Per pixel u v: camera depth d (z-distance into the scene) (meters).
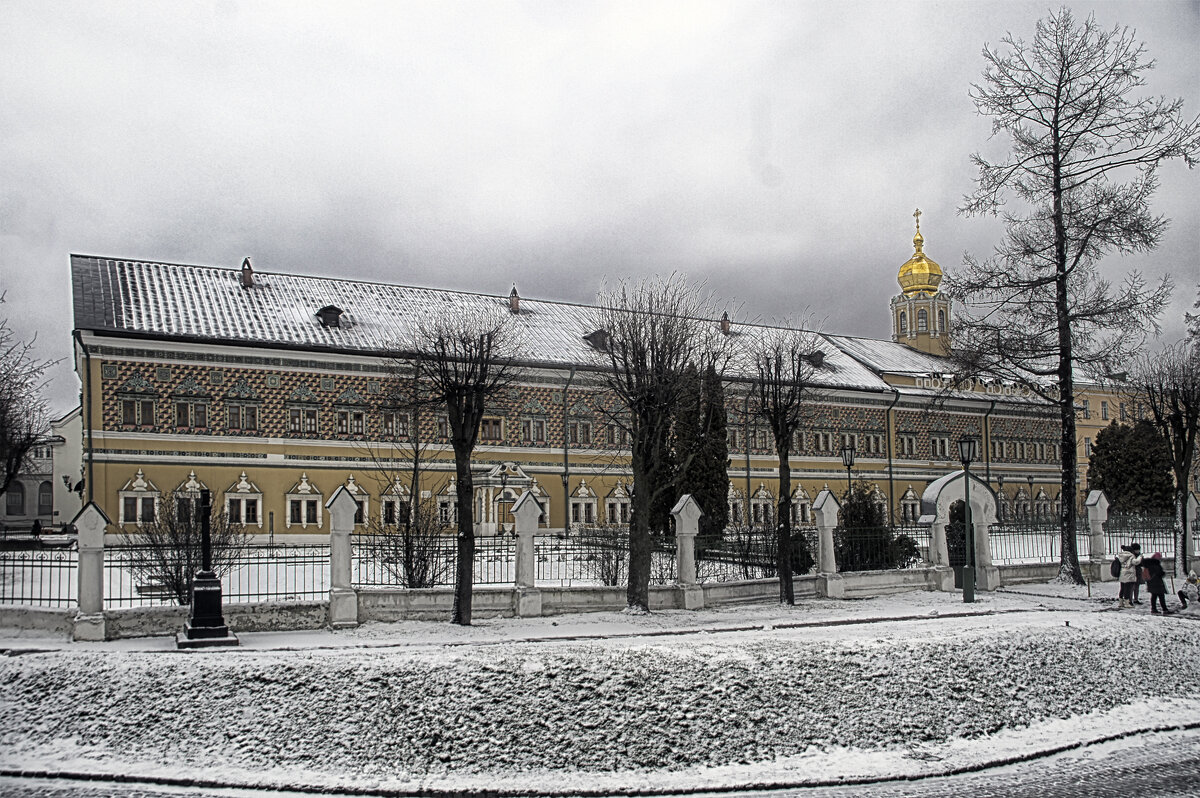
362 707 16.08
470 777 14.46
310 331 54.62
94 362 49.03
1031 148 36.38
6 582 22.44
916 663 19.25
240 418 52.28
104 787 13.75
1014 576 34.78
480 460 58.53
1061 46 35.75
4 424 44.16
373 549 29.20
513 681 17.00
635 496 26.86
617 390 28.62
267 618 22.59
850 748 16.14
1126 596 29.06
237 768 14.48
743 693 17.30
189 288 54.56
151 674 16.88
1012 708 18.19
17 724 15.52
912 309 89.62
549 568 31.31
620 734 15.81
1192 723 18.14
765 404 30.97
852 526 35.75
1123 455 70.31
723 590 28.22
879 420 74.75
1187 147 34.09
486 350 29.36
